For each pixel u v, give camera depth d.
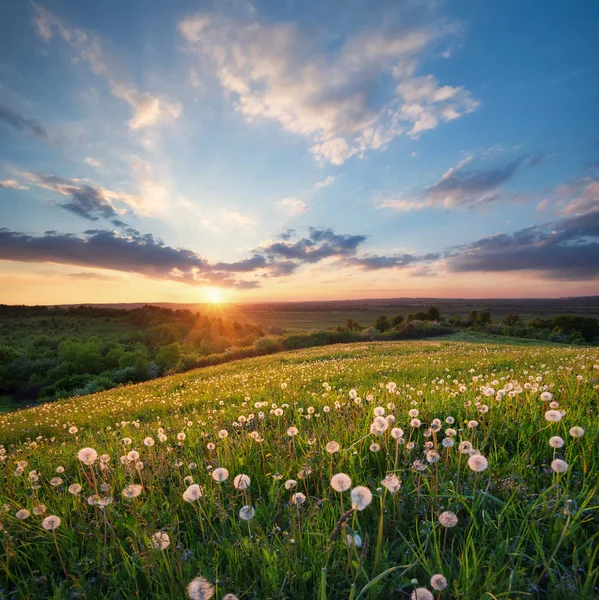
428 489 2.79
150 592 2.13
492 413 4.41
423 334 65.00
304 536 2.40
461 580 1.89
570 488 2.67
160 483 3.60
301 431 4.69
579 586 1.78
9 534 2.69
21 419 14.12
